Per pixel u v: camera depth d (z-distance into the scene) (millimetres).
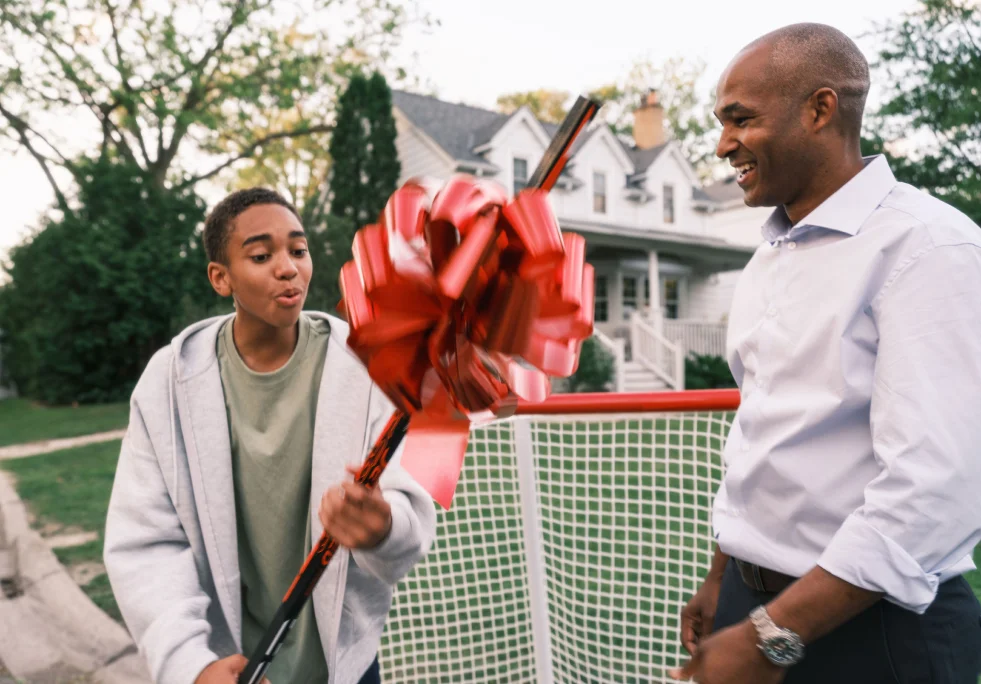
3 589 4449
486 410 856
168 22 20188
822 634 1146
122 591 1407
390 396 887
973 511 1128
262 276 1411
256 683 1226
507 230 808
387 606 1606
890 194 1307
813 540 1343
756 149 1344
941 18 16984
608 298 21453
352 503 1112
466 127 21656
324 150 24703
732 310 1576
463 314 826
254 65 22609
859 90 1332
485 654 2535
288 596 1219
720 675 1181
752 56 1346
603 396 2184
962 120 16625
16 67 19734
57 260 16375
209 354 1524
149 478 1485
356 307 822
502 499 2523
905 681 1250
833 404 1295
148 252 16531
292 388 1519
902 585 1116
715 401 2078
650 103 24703
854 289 1266
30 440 11125
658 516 2375
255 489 1500
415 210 790
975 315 1161
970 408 1134
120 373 17094
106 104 21016
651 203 22625
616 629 2830
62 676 3357
